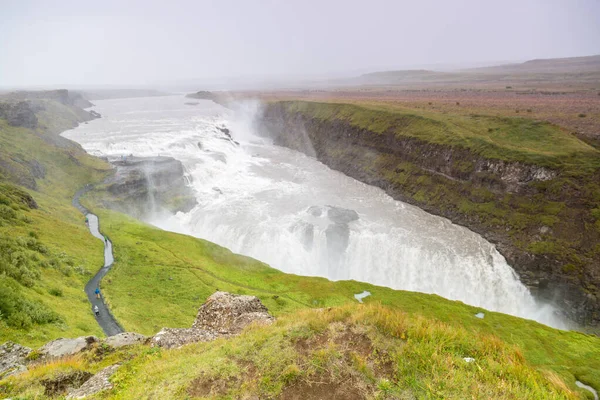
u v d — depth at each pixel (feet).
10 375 60.64
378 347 46.96
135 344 72.23
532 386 41.42
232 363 47.55
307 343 49.21
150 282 200.23
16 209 220.02
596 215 242.17
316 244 289.33
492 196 301.43
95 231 261.03
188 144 475.31
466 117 428.97
